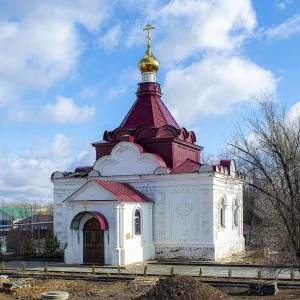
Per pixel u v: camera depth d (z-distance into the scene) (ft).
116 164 150.71
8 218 333.83
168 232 140.97
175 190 141.08
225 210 149.28
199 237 137.08
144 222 139.03
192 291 80.02
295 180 84.38
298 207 82.53
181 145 154.61
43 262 141.08
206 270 119.24
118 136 157.89
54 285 100.78
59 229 158.20
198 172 137.28
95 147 162.91
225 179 147.64
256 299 84.74
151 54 167.43
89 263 132.46
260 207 93.40
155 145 151.53
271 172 88.94
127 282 102.83
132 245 132.87
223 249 143.23
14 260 148.15
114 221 129.80
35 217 263.49
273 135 90.79
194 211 138.31
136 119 160.35
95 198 132.87
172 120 164.66
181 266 127.65
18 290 94.84
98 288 97.30
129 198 133.49
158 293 79.97
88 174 153.79
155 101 163.63
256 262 131.85
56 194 159.84
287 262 83.76
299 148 89.10
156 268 123.13
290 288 94.27
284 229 83.87
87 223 133.80
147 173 145.79
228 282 98.37
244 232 184.96
